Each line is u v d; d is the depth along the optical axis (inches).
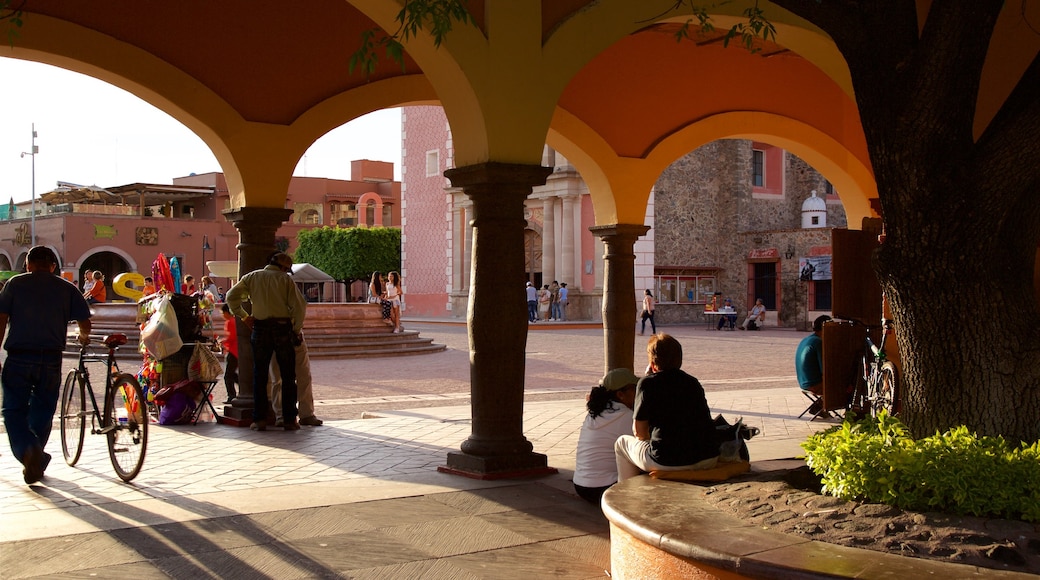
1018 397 178.4
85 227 2069.4
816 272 1291.8
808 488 173.0
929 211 181.0
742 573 129.3
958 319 181.2
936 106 178.5
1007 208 177.8
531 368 700.7
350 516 221.3
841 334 382.3
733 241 1461.6
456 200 1577.3
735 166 1467.8
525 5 276.1
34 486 254.4
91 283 938.7
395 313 874.8
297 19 375.2
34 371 253.3
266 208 376.8
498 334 273.9
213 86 365.7
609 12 293.1
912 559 127.1
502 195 272.8
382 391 547.5
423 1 221.9
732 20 320.2
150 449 321.7
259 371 365.1
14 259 2233.0
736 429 202.5
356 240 1827.0
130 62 344.2
